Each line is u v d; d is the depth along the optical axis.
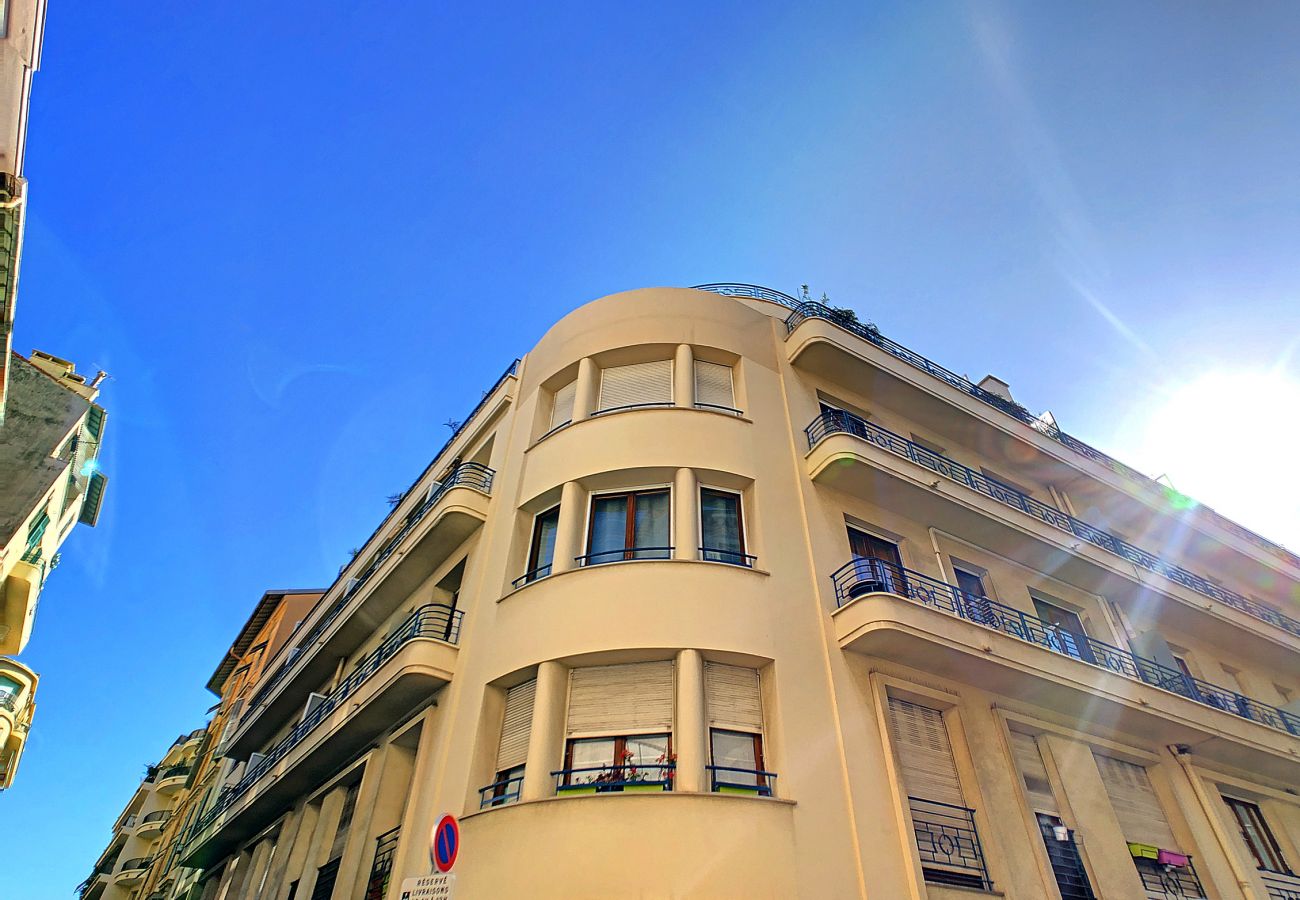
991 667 10.95
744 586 10.62
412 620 13.30
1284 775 13.94
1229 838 11.95
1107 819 10.95
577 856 8.18
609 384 13.93
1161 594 15.30
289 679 19.39
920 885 8.65
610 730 9.53
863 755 9.60
